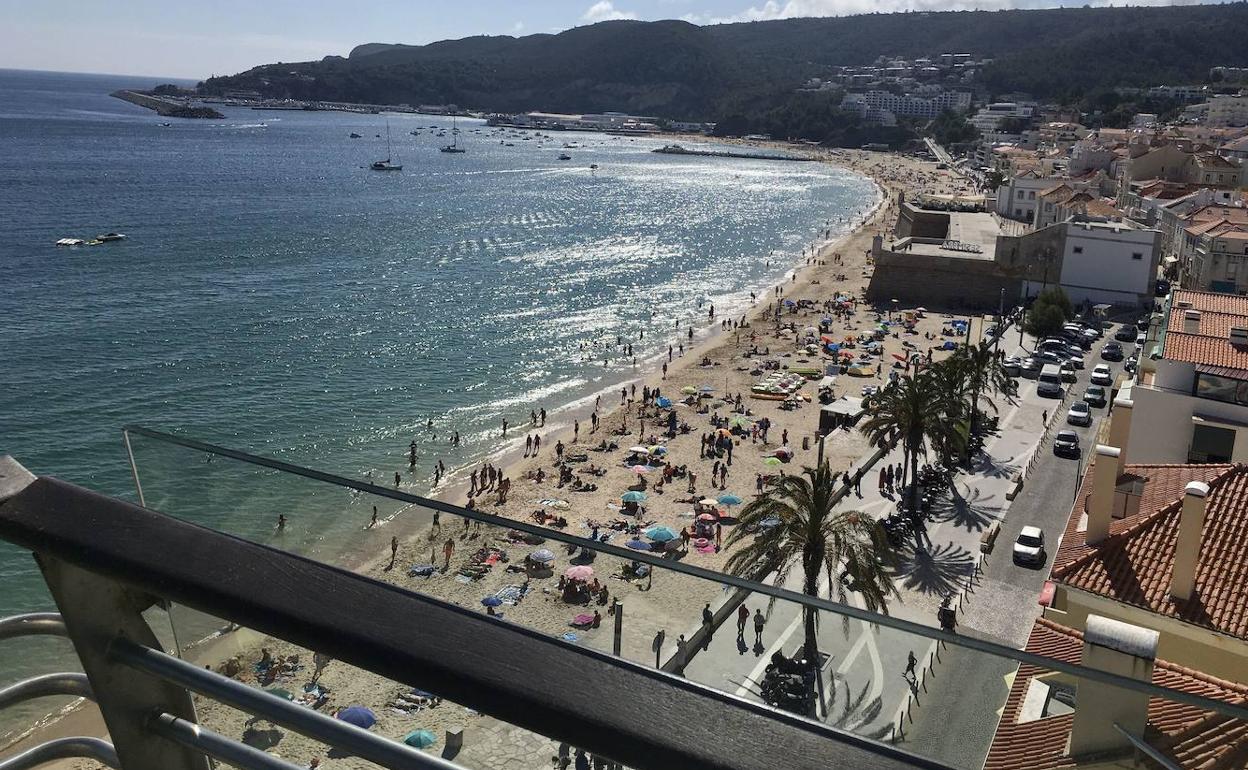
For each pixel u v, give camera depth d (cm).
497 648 270
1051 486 5194
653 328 10025
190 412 6800
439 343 9031
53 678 335
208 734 316
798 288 12181
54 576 306
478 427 7000
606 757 248
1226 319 3138
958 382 5478
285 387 7506
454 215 17288
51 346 8125
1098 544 1972
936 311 10788
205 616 323
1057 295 8962
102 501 318
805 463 6259
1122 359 8238
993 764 692
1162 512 1930
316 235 14512
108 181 19662
